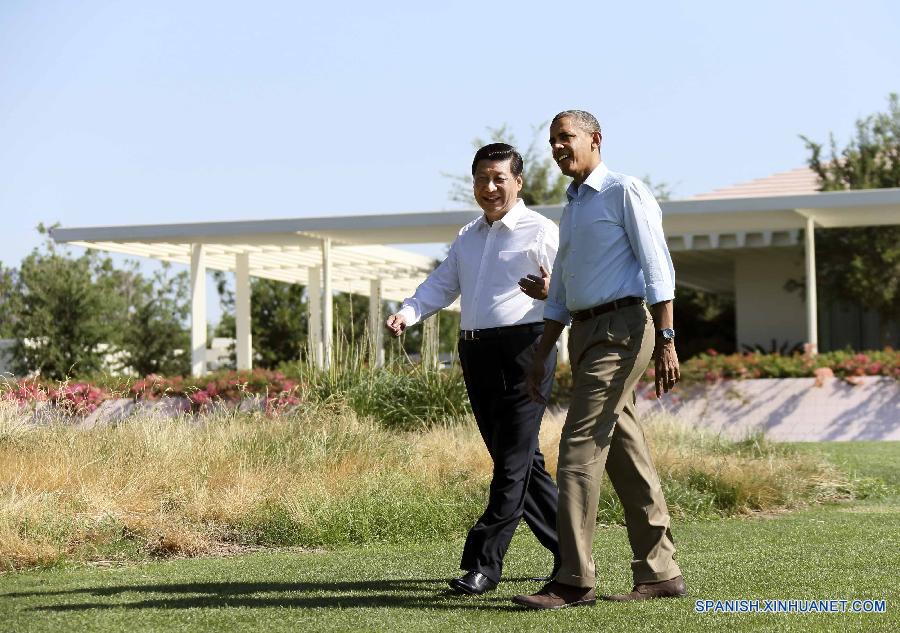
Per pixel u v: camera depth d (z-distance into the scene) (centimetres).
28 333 4106
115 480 1271
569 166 770
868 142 3969
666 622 670
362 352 2189
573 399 765
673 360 748
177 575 917
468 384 862
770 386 2684
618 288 756
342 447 1538
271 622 696
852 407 2641
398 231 3231
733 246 3641
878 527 1145
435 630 664
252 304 5119
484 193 850
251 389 2627
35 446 1452
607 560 966
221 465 1388
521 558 987
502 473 823
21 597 809
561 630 657
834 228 3691
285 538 1130
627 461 766
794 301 3959
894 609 693
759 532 1133
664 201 2980
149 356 4581
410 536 1166
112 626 687
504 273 848
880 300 3672
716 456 1623
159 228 3244
